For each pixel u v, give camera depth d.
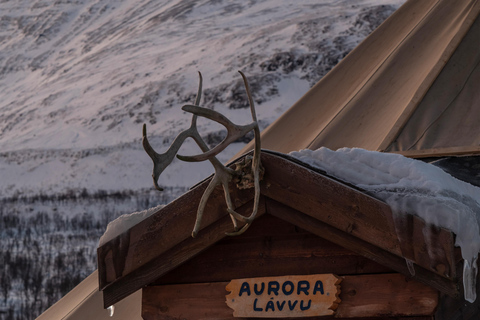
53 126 94.62
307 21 109.00
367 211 2.76
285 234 3.04
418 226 2.65
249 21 120.88
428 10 7.12
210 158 2.75
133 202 67.56
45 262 45.66
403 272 2.73
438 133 5.25
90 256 46.84
